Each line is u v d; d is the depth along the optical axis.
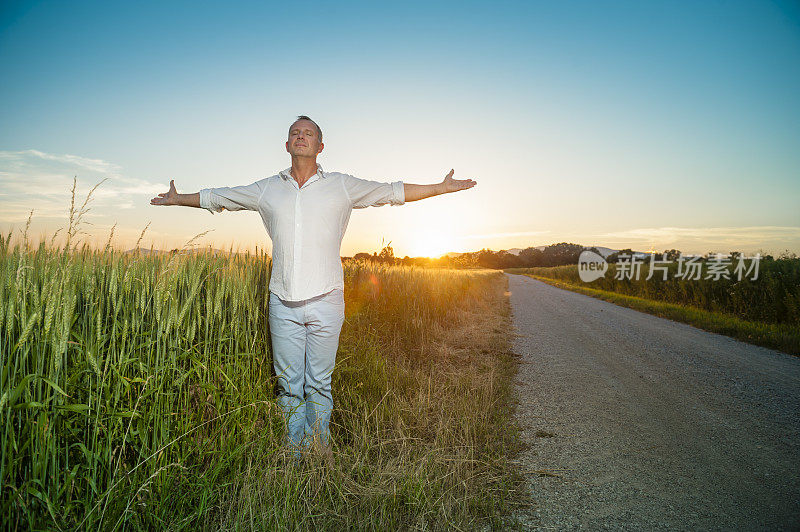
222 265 3.30
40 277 2.25
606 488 2.96
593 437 3.88
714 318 12.55
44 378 1.80
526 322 11.93
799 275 12.55
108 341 2.34
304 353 3.07
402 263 11.02
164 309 2.50
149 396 2.24
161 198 3.06
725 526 2.54
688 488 3.00
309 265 2.82
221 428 2.52
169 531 2.01
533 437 3.84
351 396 3.76
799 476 3.23
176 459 2.28
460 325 9.84
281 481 2.44
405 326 7.28
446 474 2.71
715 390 5.59
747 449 3.72
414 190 3.04
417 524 2.31
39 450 1.78
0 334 1.77
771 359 7.70
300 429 3.09
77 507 1.95
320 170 2.96
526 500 2.74
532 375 6.10
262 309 3.43
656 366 6.92
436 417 3.82
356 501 2.50
